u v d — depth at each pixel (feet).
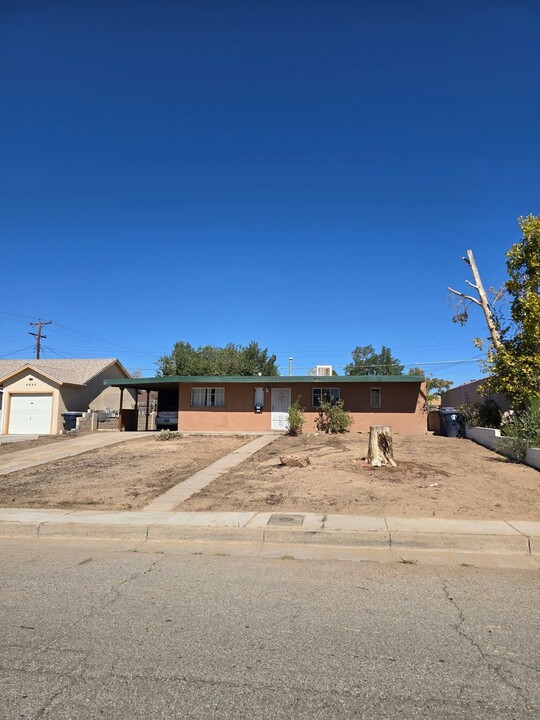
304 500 30.42
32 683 11.07
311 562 20.74
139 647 12.78
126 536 25.32
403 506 28.50
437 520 25.62
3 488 38.24
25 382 96.22
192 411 85.56
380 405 81.35
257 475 39.14
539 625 14.26
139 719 9.78
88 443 69.51
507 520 25.62
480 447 55.36
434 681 11.13
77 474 43.68
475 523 24.95
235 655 12.34
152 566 20.21
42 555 22.15
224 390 85.35
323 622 14.42
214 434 78.43
